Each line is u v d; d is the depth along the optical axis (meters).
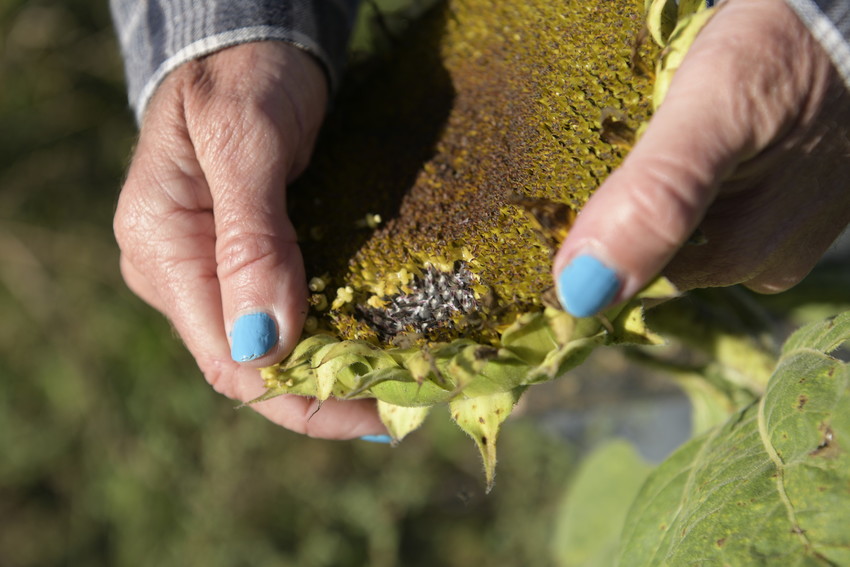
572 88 0.39
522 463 1.00
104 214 0.93
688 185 0.33
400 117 0.44
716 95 0.33
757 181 0.36
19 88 0.89
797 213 0.37
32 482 1.00
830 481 0.35
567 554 0.59
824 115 0.35
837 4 0.34
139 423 0.95
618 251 0.33
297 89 0.43
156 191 0.42
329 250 0.41
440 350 0.36
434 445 1.00
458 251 0.38
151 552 0.96
